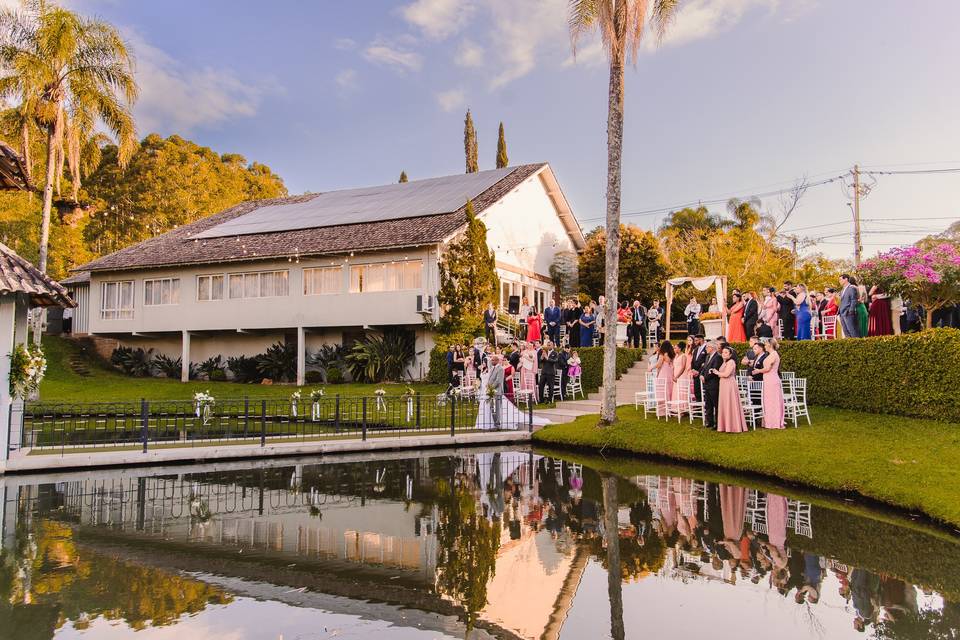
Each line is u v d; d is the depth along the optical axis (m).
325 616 5.41
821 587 6.20
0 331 12.21
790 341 16.78
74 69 24.47
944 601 5.82
